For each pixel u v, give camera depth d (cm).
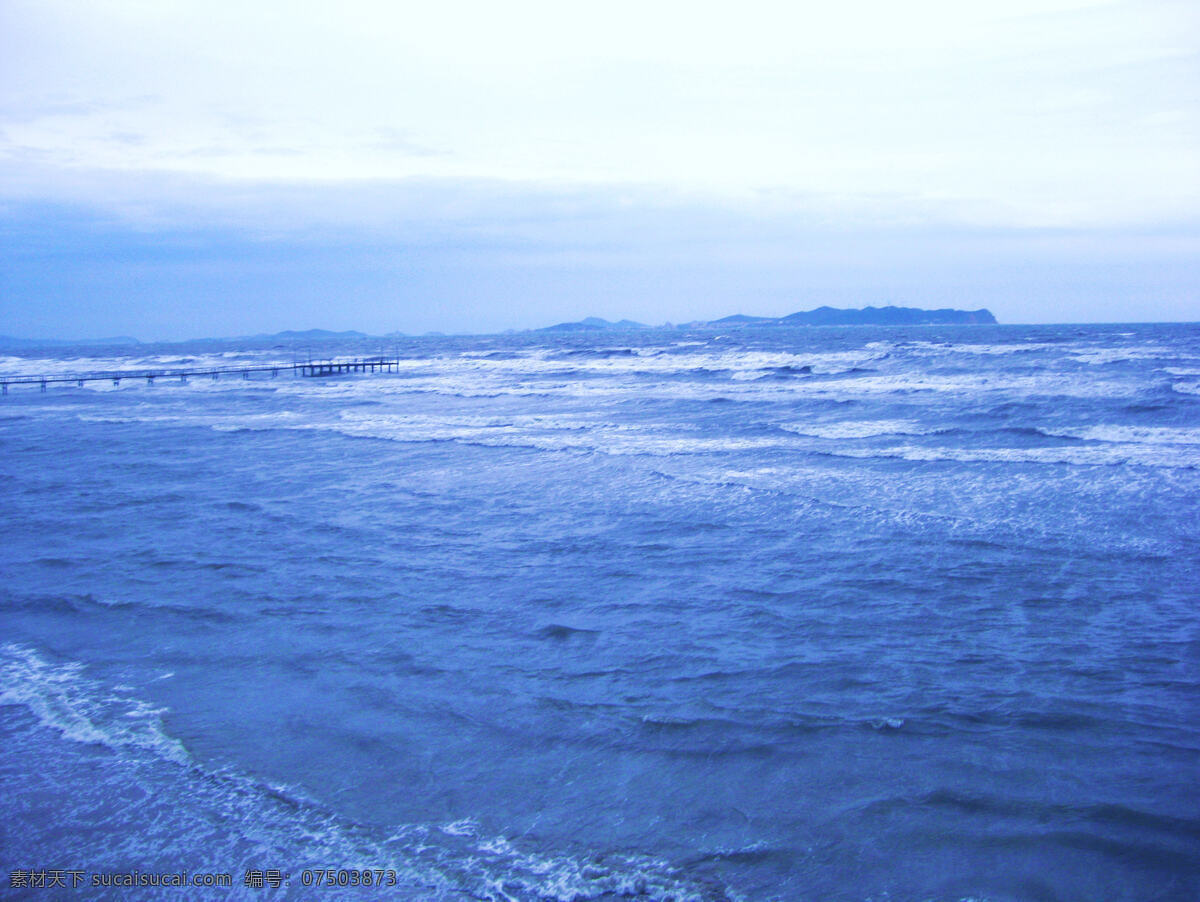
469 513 1477
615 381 4403
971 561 1122
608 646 860
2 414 3662
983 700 717
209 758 647
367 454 2170
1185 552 1132
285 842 543
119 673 810
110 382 5744
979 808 555
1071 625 891
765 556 1170
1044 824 536
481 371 5806
